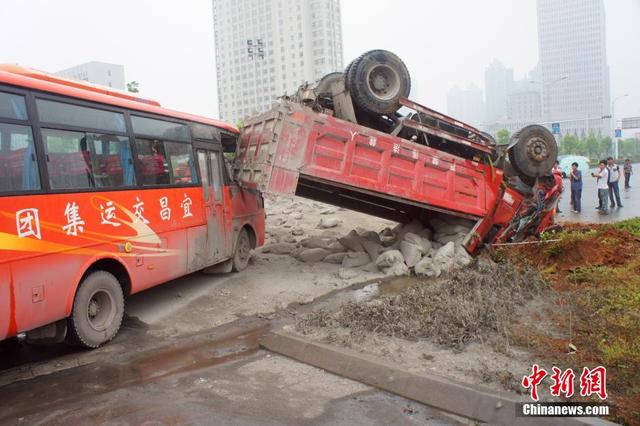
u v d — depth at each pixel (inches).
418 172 383.2
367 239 439.5
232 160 380.2
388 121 406.3
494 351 205.9
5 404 179.2
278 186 328.2
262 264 412.5
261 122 353.1
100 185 237.0
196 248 315.9
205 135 338.3
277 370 203.9
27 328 196.5
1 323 185.0
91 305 236.2
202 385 190.9
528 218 415.5
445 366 191.9
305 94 371.2
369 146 362.3
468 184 403.9
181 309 297.1
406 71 375.2
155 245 274.1
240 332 258.7
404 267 381.7
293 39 2947.8
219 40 3186.5
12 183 191.5
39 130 206.4
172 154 299.1
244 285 346.3
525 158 405.1
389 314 243.8
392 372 187.3
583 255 352.2
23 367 215.3
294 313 291.4
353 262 401.1
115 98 256.2
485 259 384.2
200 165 328.8
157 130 287.9
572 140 2947.8
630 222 458.6
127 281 258.2
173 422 161.9
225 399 177.9
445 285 291.4
